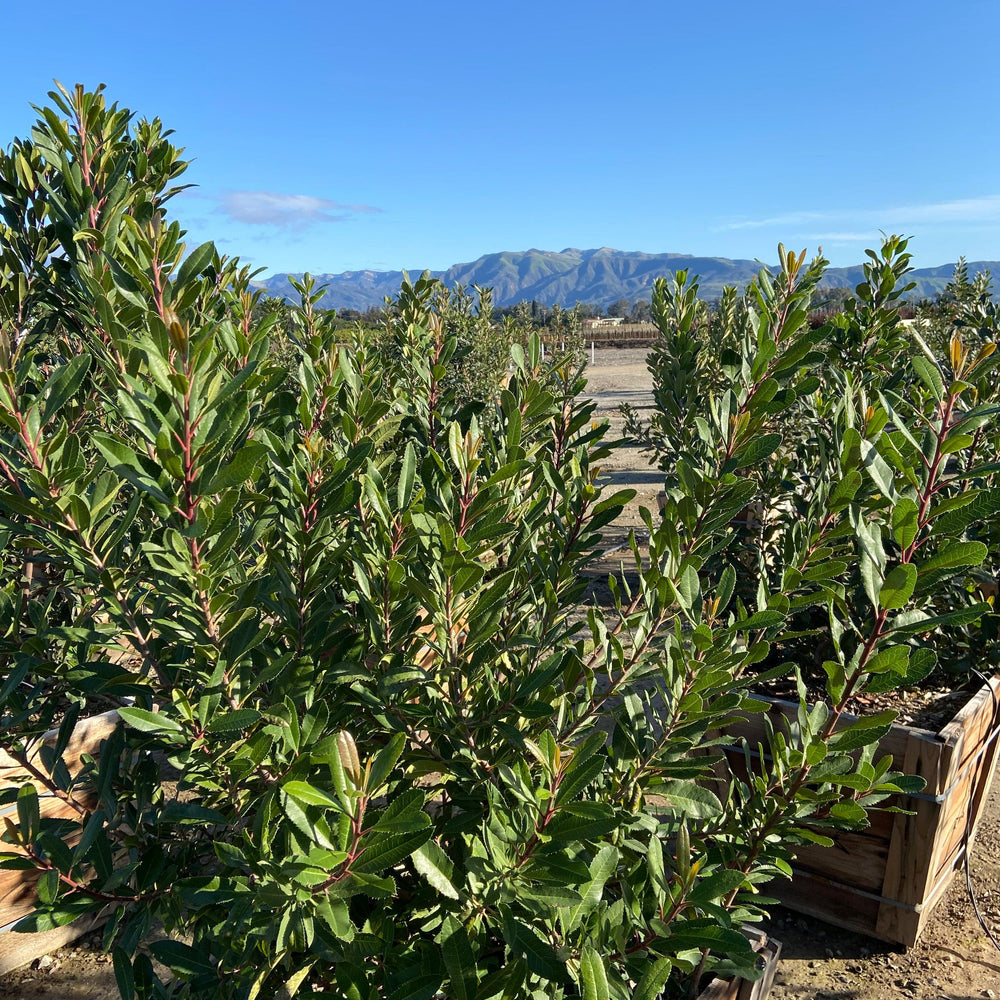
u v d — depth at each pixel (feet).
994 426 14.06
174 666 6.22
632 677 6.82
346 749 4.06
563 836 4.80
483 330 32.63
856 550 8.17
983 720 11.41
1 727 6.82
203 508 5.15
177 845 6.98
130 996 5.73
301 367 7.29
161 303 6.15
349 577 7.09
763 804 7.30
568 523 7.45
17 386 5.71
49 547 6.09
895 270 15.56
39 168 11.15
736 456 7.11
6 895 10.43
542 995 5.49
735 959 6.93
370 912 6.47
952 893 12.00
